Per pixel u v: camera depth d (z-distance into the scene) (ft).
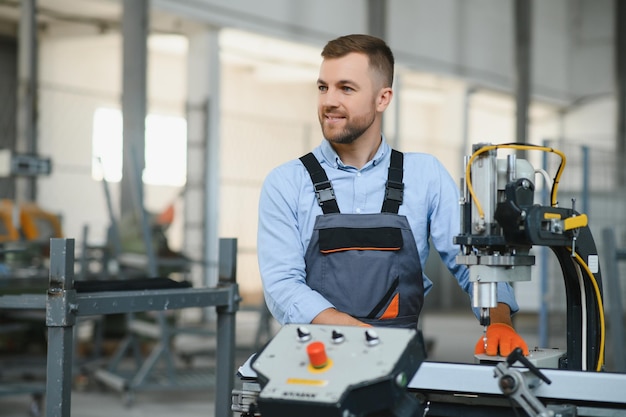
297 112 40.01
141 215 14.88
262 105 38.47
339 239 5.45
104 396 15.24
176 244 33.19
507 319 5.24
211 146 27.99
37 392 13.15
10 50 29.71
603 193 20.39
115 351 19.27
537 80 40.24
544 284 17.26
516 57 36.73
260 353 4.01
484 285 4.64
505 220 4.49
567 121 43.27
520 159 4.73
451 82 37.35
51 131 29.07
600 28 42.50
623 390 4.19
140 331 15.29
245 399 4.52
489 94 40.45
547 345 17.29
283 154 35.58
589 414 4.27
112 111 31.35
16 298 5.56
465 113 39.40
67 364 5.44
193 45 28.35
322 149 5.75
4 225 17.56
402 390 3.80
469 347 22.80
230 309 6.75
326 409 3.53
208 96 27.99
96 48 30.68
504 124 43.98
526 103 36.58
